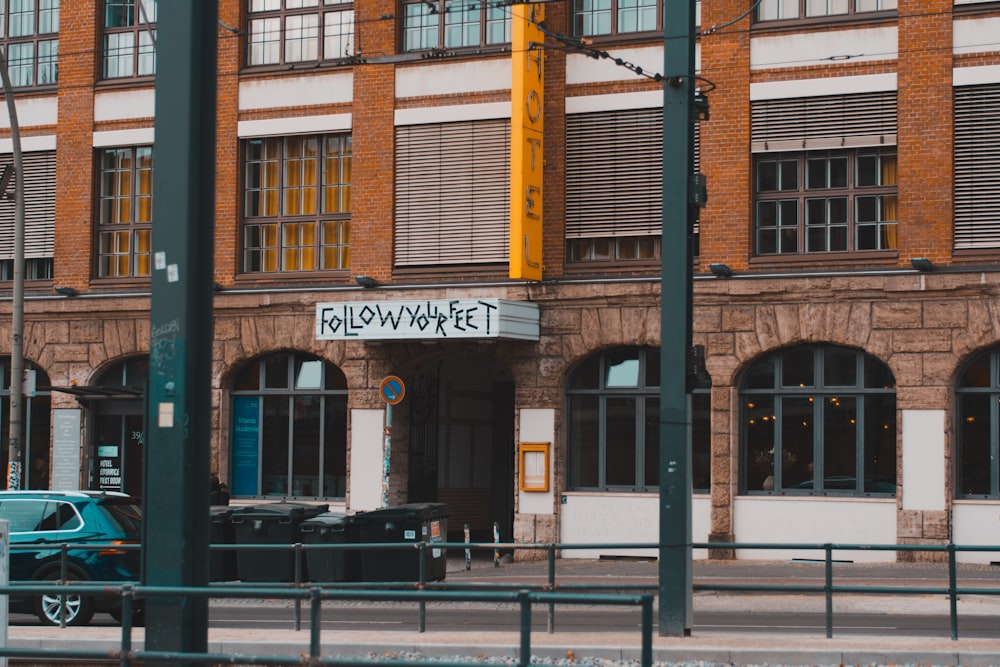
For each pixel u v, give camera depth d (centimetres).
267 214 3319
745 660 1494
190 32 991
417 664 955
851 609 2127
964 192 2744
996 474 2712
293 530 2569
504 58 3091
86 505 1966
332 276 3222
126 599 1066
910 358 2747
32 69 3550
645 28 3005
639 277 2953
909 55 2789
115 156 3466
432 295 3109
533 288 3031
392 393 2833
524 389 3041
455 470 3547
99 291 3412
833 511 2805
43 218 3494
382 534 2469
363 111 3206
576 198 3028
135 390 3250
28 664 1538
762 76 2902
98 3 3478
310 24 3303
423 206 3145
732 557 2852
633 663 1488
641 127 2984
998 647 1517
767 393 2886
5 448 3516
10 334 3475
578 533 2997
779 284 2844
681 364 1688
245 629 1828
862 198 2844
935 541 2708
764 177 2922
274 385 3291
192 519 980
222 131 3331
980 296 2706
